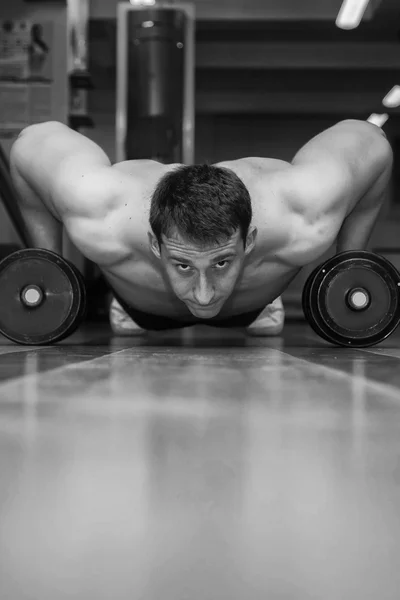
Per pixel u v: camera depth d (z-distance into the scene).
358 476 0.76
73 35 7.45
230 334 4.86
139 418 1.13
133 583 0.49
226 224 2.42
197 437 0.98
